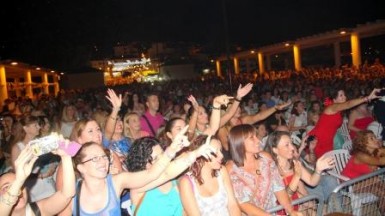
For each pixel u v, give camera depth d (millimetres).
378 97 7586
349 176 5469
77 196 3244
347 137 8203
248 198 3930
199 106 5992
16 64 22250
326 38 24875
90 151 3189
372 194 4551
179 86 30297
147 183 3330
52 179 4832
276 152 4699
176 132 4758
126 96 12469
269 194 4027
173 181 3684
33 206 3143
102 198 3242
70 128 7973
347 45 37812
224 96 5195
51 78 40031
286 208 3973
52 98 25078
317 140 6734
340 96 7477
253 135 4023
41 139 2914
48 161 4770
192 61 60688
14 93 28172
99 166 3172
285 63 44500
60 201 3123
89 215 3201
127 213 4254
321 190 5012
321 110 9039
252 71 42500
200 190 3510
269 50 33469
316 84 19281
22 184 2824
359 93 13820
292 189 4371
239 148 4023
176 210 3566
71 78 43375
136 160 3545
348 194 4457
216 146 3602
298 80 23219
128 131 6117
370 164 5367
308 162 6355
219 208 3529
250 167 4055
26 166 2838
